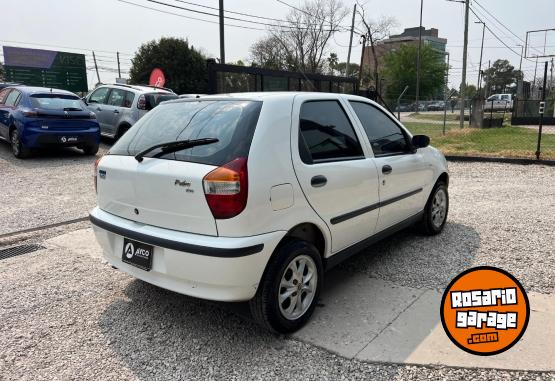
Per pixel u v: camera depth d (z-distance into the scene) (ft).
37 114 33.27
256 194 9.12
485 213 20.33
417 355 9.37
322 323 10.73
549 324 10.43
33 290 12.69
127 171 10.43
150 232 9.89
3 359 9.47
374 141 13.43
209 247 8.92
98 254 15.48
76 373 9.00
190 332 10.47
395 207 14.03
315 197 10.50
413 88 209.97
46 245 16.38
